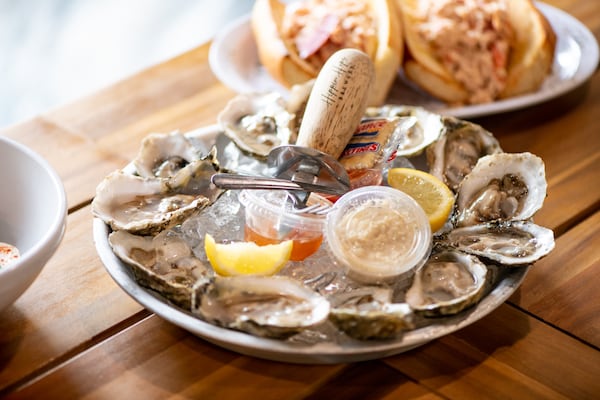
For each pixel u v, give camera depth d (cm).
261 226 86
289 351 77
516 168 92
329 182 89
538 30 116
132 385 80
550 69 119
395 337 78
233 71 117
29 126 112
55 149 108
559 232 97
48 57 233
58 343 83
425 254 84
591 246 94
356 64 90
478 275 83
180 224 87
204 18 246
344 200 86
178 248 86
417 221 85
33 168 87
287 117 97
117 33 241
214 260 83
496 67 115
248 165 97
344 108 89
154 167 94
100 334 84
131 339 83
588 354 83
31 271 78
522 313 87
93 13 251
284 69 113
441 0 119
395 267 83
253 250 83
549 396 80
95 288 88
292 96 99
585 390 80
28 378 81
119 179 88
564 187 102
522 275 83
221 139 99
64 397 79
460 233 89
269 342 77
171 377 81
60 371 81
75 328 84
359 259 83
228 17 246
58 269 90
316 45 113
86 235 94
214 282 79
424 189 91
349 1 119
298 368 81
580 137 111
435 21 117
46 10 252
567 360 83
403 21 115
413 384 80
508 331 85
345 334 78
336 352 77
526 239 87
